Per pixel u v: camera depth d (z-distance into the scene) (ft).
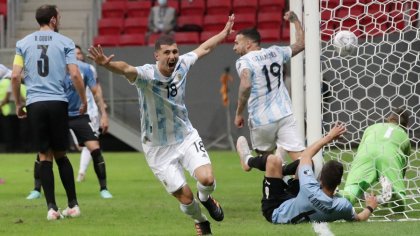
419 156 122.42
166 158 81.66
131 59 258.16
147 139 81.97
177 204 117.29
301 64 115.24
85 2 299.38
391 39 137.59
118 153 255.70
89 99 147.54
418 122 134.92
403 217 97.40
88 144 129.49
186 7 289.94
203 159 80.69
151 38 273.33
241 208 111.04
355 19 121.08
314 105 105.50
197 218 81.87
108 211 108.58
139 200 123.75
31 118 98.48
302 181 87.56
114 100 258.78
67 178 101.81
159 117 80.89
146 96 80.53
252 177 166.20
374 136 103.71
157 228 90.17
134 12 293.23
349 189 100.17
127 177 171.01
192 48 257.96
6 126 268.21
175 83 80.53
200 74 255.91
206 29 280.51
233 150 251.39
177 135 81.46
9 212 108.68
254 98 106.93
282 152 106.11
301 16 115.14
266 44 254.88
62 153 101.91
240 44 107.45
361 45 120.47
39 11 100.78
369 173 101.45
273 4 281.74
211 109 255.09
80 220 98.37
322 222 88.38
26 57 99.40
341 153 112.47
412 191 111.04
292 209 88.38
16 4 295.69
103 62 75.66
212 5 287.07
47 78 98.94
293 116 107.14
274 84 106.73
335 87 126.62
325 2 116.67
